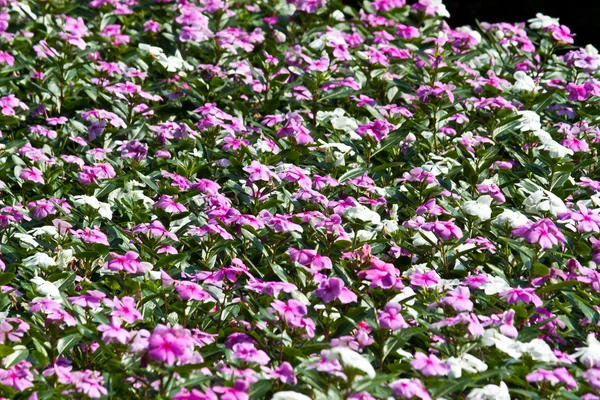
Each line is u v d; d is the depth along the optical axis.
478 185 6.03
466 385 3.97
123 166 6.96
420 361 4.01
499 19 13.00
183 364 3.92
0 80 7.98
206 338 4.57
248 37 8.82
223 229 5.32
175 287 4.75
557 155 6.38
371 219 5.45
